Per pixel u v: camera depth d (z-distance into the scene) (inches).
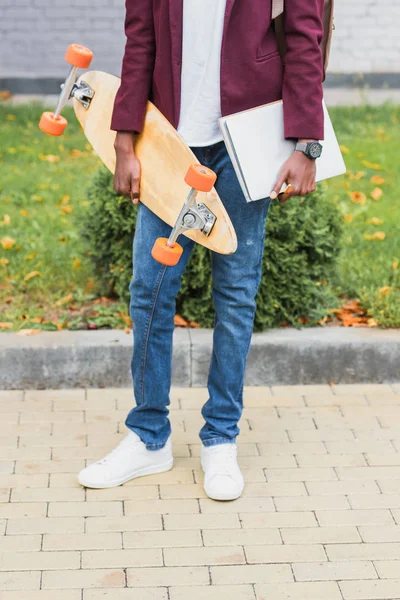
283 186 132.3
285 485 148.1
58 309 201.3
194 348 180.1
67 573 125.3
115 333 185.0
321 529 136.5
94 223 198.8
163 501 142.9
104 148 142.9
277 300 188.5
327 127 134.6
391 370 185.0
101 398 176.6
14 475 148.6
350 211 274.2
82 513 138.9
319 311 193.6
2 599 119.6
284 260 184.1
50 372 179.0
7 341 179.5
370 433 165.6
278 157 130.1
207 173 121.1
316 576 125.8
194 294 191.3
